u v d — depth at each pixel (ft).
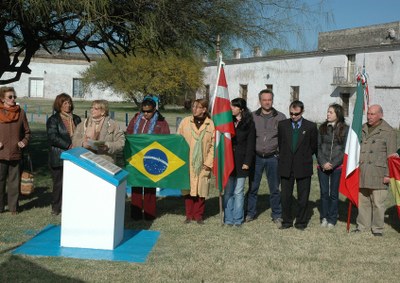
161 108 152.05
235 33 34.63
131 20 32.27
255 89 155.53
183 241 23.03
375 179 24.93
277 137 27.04
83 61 200.54
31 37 34.91
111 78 139.54
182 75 136.26
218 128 25.29
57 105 27.07
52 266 19.07
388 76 115.65
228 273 19.03
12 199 26.68
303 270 19.67
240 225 26.18
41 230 23.82
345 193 25.39
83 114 113.50
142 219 26.91
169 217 27.58
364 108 26.23
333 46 142.20
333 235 25.00
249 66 157.07
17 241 22.06
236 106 25.80
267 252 21.81
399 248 23.06
